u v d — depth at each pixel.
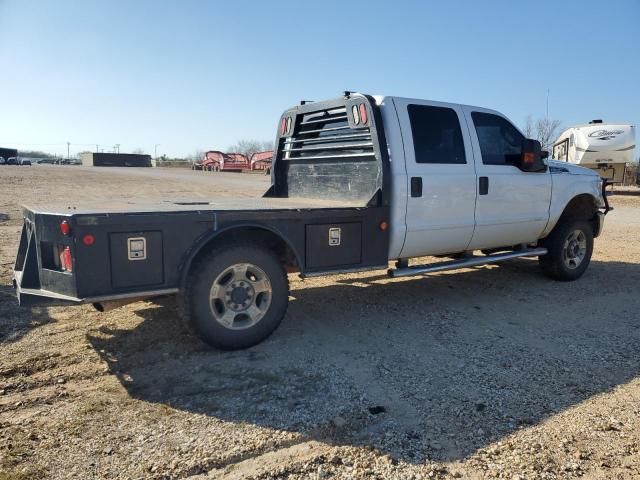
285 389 3.85
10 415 3.41
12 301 5.85
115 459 2.95
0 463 2.87
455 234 5.92
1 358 4.32
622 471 2.89
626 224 14.23
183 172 50.91
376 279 7.22
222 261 4.31
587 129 23.42
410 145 5.51
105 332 4.96
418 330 5.21
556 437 3.23
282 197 7.02
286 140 6.94
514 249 7.09
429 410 3.56
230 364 4.28
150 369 4.17
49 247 4.01
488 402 3.67
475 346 4.78
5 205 15.99
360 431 3.29
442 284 7.15
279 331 5.10
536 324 5.44
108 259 3.85
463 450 3.09
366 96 5.44
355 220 5.08
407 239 5.51
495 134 6.37
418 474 2.86
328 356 4.48
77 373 4.07
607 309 6.00
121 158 80.25
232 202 5.66
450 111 5.93
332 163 6.10
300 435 3.22
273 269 4.59
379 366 4.29
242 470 2.88
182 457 2.97
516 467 2.92
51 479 2.75
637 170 25.56
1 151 73.25
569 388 3.90
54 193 21.08
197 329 4.31
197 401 3.65
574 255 7.33
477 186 6.02
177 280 4.16
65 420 3.36
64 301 3.82
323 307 5.98
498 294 6.64
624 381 4.03
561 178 6.96
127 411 3.50
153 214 4.00
